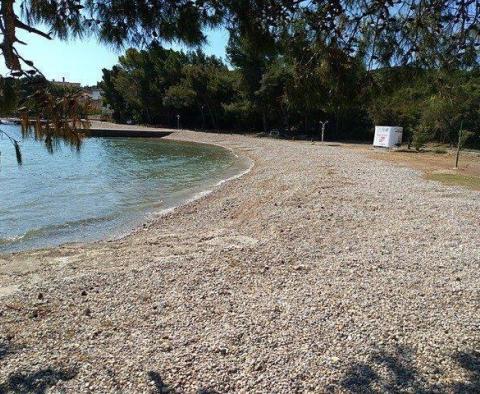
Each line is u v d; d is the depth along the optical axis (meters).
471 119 37.56
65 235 12.29
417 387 4.35
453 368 4.70
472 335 5.48
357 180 20.08
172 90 63.72
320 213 13.29
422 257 8.93
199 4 3.39
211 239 11.02
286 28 3.89
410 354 5.00
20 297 6.91
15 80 2.30
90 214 14.88
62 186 20.41
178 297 6.77
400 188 17.98
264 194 17.16
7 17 2.31
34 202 16.58
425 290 7.05
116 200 17.47
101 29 3.27
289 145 43.28
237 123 65.00
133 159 33.81
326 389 4.33
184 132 60.75
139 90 68.50
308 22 3.83
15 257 9.84
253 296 6.79
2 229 12.81
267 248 9.62
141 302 6.61
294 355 4.97
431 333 5.53
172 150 42.31
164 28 3.41
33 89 2.33
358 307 6.33
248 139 51.84
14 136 2.43
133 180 23.14
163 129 65.19
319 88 4.27
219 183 22.08
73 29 3.11
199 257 8.98
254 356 4.94
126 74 68.88
